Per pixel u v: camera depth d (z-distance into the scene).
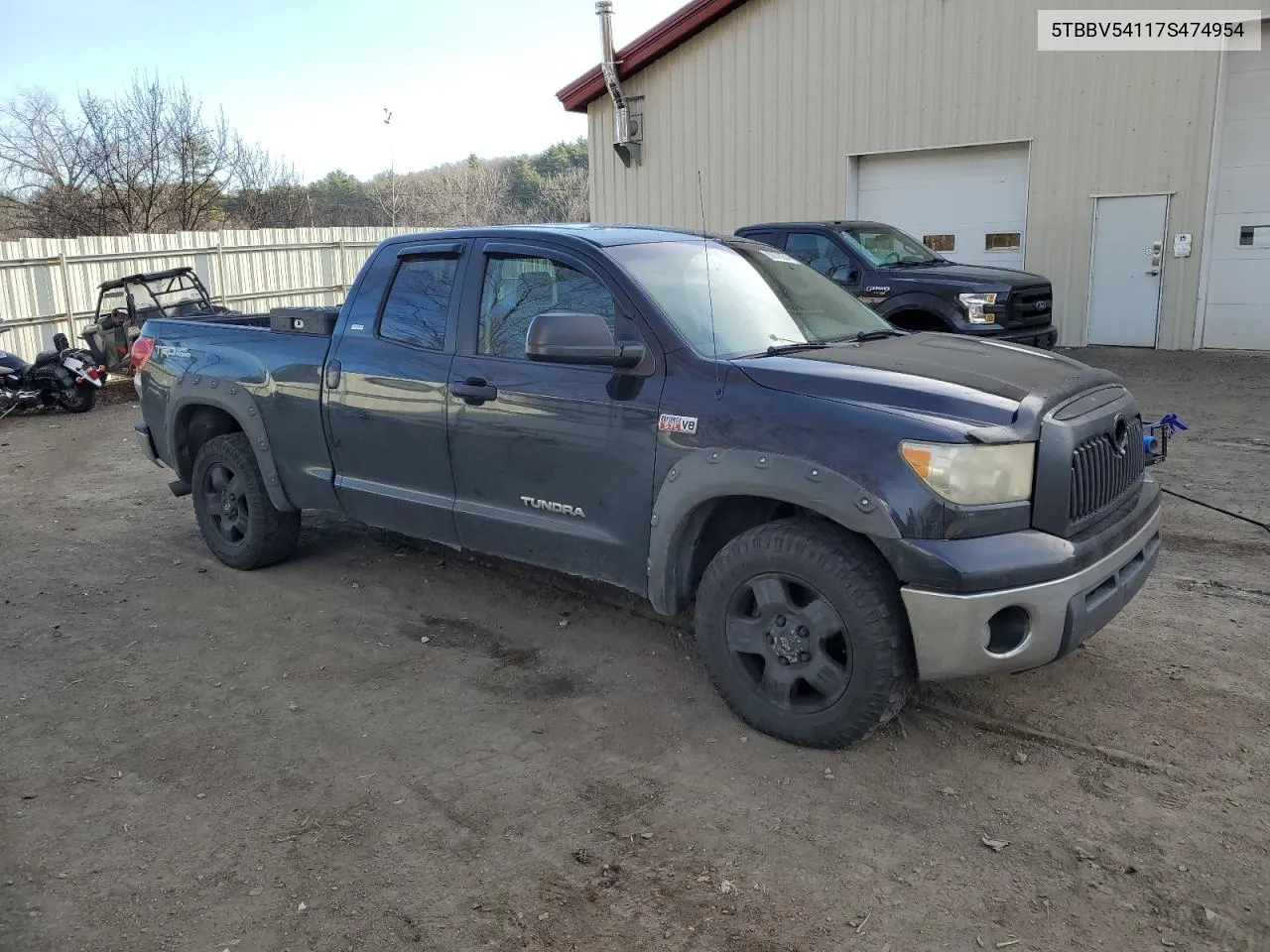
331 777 3.61
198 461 5.95
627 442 3.94
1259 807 3.26
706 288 4.27
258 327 5.76
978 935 2.71
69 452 10.19
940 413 3.32
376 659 4.63
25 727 4.05
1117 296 14.07
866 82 15.48
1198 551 5.70
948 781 3.46
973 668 3.28
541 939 2.74
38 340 15.75
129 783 3.60
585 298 4.18
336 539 6.45
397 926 2.80
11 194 28.69
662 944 2.71
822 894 2.90
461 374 4.52
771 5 16.06
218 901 2.93
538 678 4.39
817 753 3.67
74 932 2.81
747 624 3.74
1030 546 3.27
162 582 5.77
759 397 3.61
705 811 3.33
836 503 3.35
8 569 6.09
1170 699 3.98
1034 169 14.32
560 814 3.34
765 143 16.58
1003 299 9.91
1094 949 2.65
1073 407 3.55
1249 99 12.94
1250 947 2.64
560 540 4.27
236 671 4.54
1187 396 10.40
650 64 17.38
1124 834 3.14
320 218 41.16
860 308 4.94
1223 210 13.33
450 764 3.69
